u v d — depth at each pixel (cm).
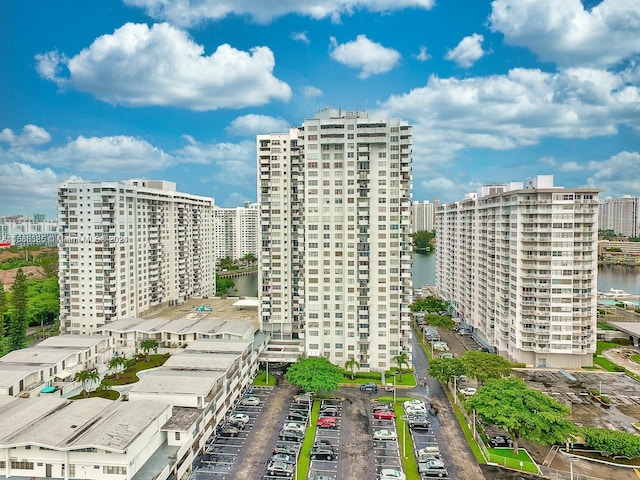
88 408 8019
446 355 14725
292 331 14750
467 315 18538
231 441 8975
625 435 8462
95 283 15562
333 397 11344
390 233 12594
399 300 12694
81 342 12975
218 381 9644
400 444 8956
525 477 7794
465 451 8681
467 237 18412
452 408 10750
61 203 15700
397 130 12531
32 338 16425
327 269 12800
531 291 13638
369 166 12538
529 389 9238
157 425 7600
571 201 13188
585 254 13275
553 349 13562
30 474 6925
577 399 11531
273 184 14350
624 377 13112
